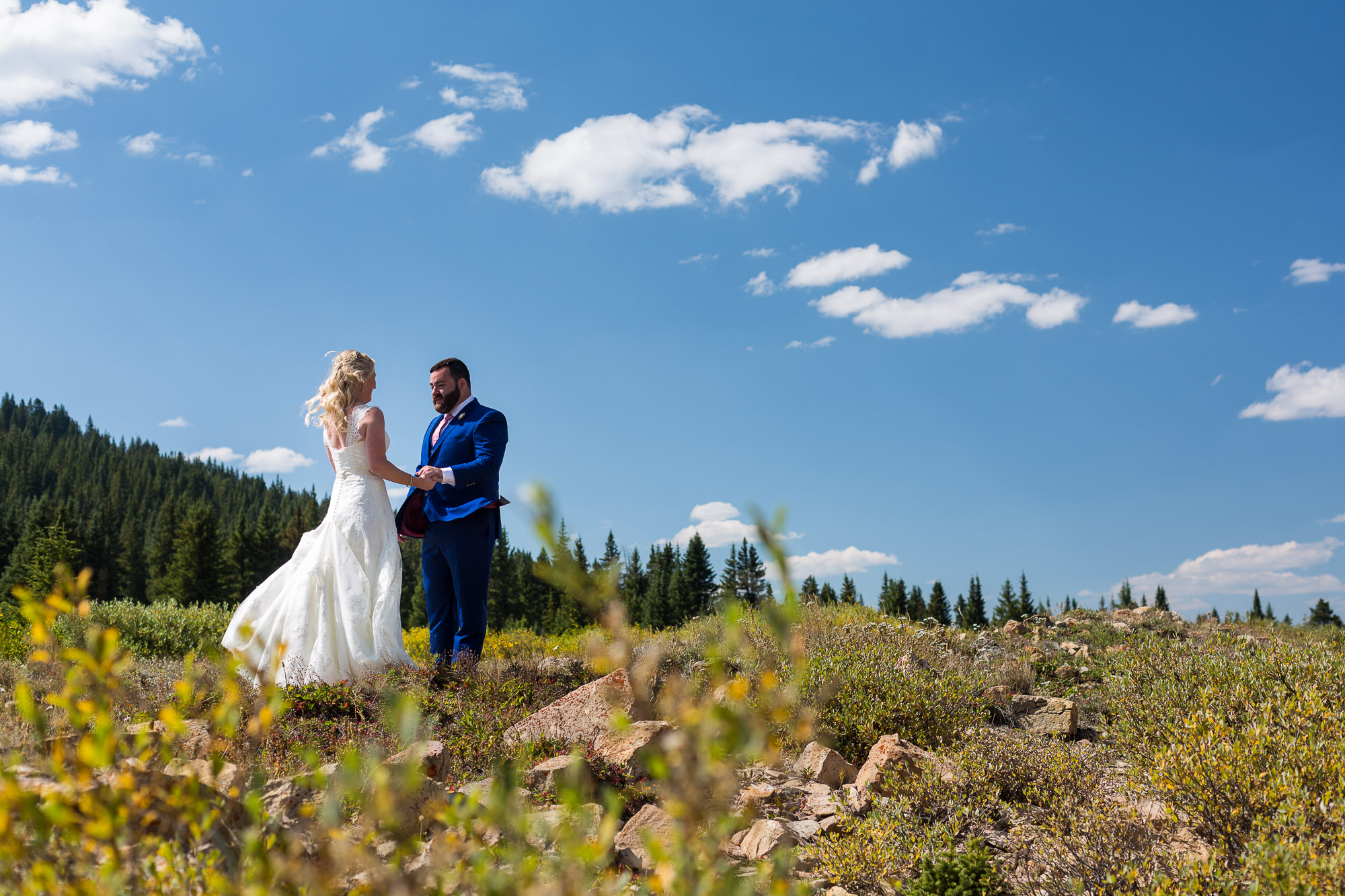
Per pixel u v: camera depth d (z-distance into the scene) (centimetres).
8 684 519
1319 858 314
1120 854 380
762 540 129
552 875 193
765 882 259
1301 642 1042
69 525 6100
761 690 136
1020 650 1094
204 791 205
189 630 1024
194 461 19488
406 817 261
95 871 178
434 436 754
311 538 648
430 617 726
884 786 488
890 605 7419
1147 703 598
